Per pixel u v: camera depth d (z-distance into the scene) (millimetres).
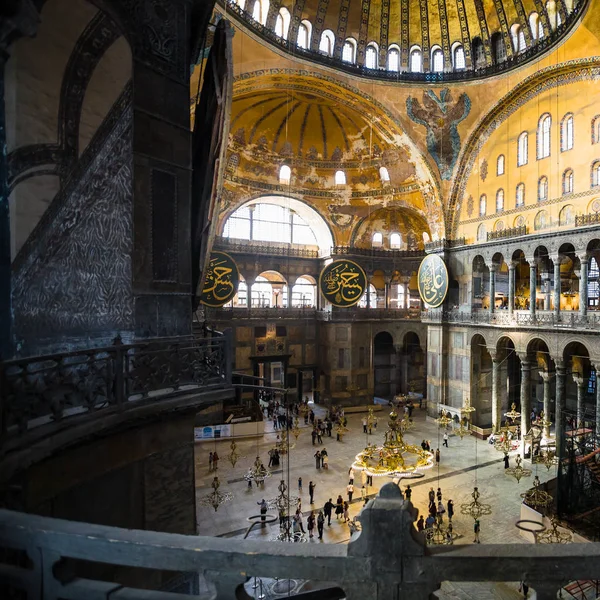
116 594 2242
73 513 4539
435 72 24812
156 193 5934
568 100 21141
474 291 27375
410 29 24484
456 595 12180
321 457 21688
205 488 19328
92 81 5375
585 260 20391
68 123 5227
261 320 33250
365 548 2078
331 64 23297
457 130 26297
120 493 5191
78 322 5387
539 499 14914
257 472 17672
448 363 29031
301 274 35469
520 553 2082
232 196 29109
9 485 3830
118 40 5473
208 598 2197
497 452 23891
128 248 5629
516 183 24078
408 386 36844
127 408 4910
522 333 23438
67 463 4453
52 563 2271
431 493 16500
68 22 4922
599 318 19453
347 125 29797
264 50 20922
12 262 4695
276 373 35719
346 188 32312
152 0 5867
